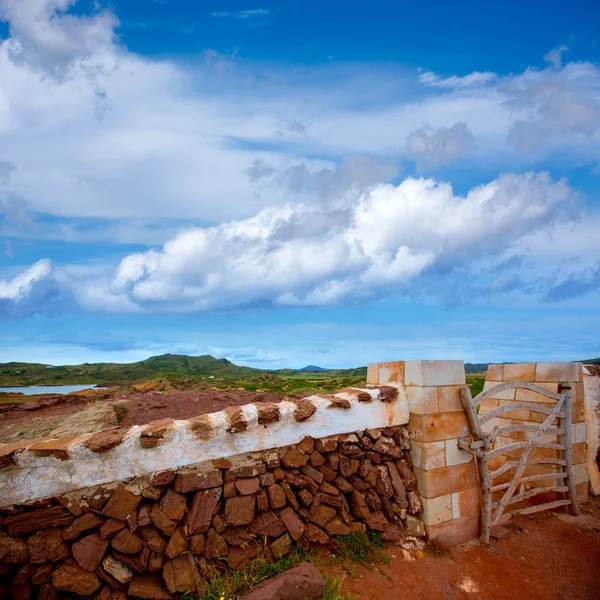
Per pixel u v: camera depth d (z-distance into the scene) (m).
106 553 3.84
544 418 7.13
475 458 5.82
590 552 5.71
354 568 4.63
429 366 5.56
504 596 4.61
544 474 6.59
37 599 3.60
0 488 3.58
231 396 7.39
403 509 5.34
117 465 3.93
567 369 7.08
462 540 5.55
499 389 6.16
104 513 3.82
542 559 5.43
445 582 4.69
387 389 5.58
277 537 4.53
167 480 4.08
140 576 3.93
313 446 4.96
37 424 5.88
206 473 4.27
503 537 5.78
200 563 4.13
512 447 6.06
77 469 3.80
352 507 5.12
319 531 4.77
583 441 7.21
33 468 3.68
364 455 5.36
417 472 5.50
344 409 5.21
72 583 3.66
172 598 3.94
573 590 4.91
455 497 5.55
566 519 6.57
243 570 4.24
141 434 4.05
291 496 4.68
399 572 4.73
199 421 4.37
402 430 5.65
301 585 3.86
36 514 3.65
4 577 3.61
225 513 4.31
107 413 5.76
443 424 5.59
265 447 4.62
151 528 3.98
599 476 7.68
